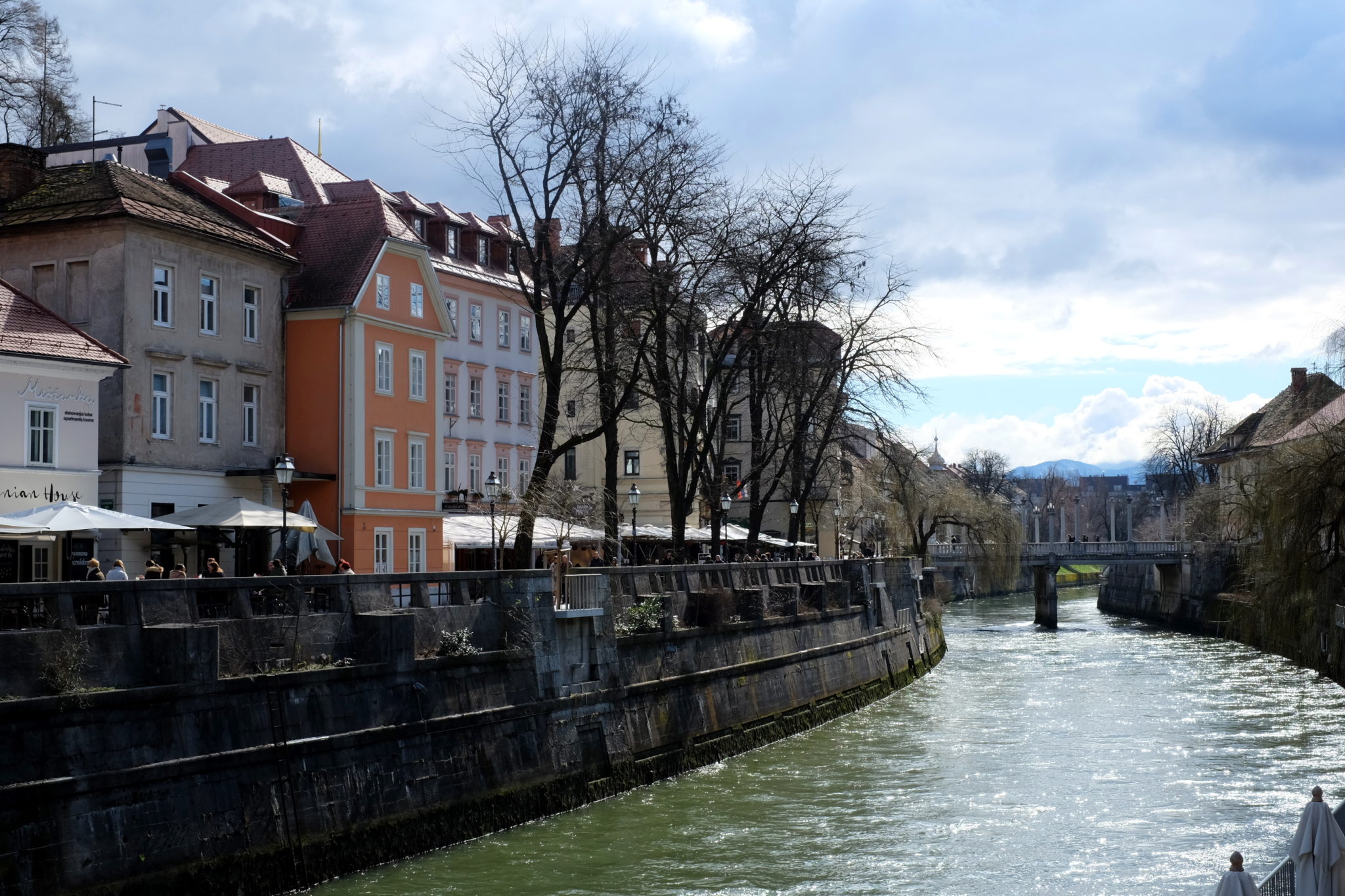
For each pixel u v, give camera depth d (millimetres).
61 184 40375
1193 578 91250
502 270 62781
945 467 154000
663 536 57719
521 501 43906
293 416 45562
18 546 33375
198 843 19719
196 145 63969
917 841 27047
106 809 18422
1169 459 127625
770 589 43875
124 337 38156
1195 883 24188
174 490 39875
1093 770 34938
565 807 28656
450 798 25156
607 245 40000
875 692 50688
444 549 50938
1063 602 138250
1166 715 45562
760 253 46156
